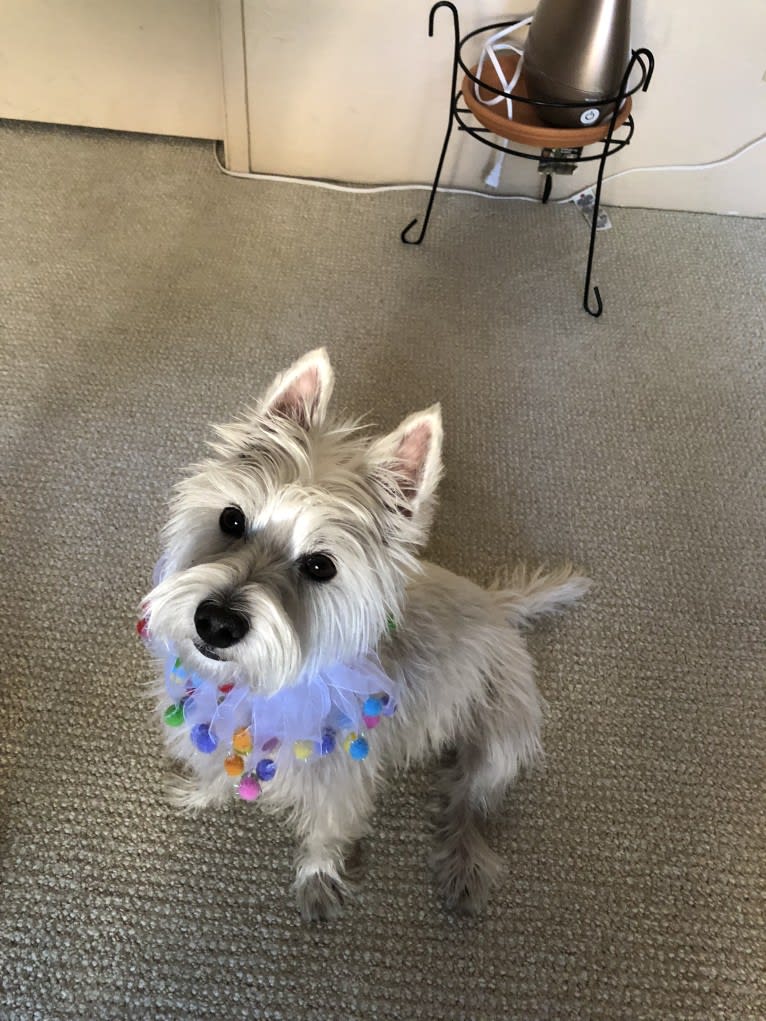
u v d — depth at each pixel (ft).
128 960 3.65
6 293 6.16
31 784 4.06
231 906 3.84
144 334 6.07
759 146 7.12
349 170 7.45
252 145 7.22
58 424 5.47
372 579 2.96
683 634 5.05
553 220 7.44
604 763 4.49
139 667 4.49
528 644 4.91
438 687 3.65
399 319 6.49
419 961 3.77
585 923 3.96
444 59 6.57
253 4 6.21
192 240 6.76
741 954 3.93
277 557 2.92
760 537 5.55
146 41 6.70
